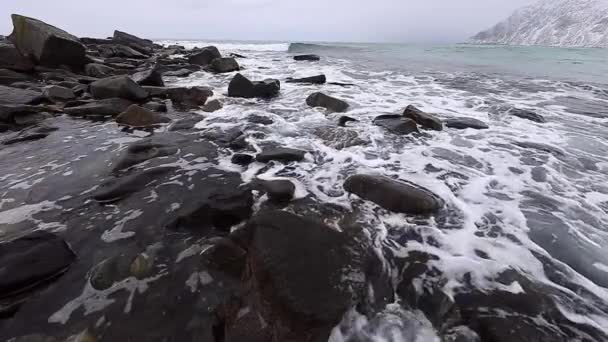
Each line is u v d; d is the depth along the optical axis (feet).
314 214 11.25
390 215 11.21
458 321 7.16
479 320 7.07
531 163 15.89
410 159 16.28
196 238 10.09
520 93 32.86
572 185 13.65
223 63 48.88
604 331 6.88
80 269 8.70
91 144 18.02
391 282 8.36
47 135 19.34
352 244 8.92
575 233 10.34
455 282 8.27
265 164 15.53
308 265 7.57
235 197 11.69
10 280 7.68
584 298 7.72
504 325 6.84
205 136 19.21
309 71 49.78
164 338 6.91
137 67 47.70
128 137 19.19
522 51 85.76
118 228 10.52
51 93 25.03
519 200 12.42
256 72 48.62
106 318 7.32
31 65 34.47
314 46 108.47
